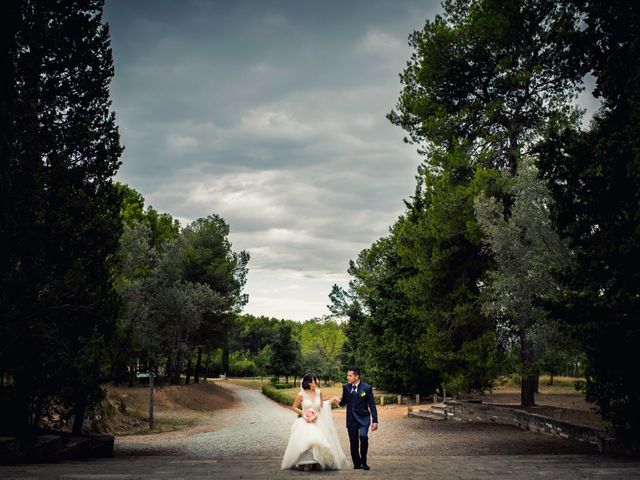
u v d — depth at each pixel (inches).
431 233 1037.2
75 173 543.8
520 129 1071.6
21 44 521.0
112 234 542.3
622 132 448.1
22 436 437.7
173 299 1627.7
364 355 1936.5
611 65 470.3
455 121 1066.7
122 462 415.8
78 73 552.4
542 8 981.8
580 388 518.9
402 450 683.4
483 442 731.4
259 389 3617.1
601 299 436.1
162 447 808.9
